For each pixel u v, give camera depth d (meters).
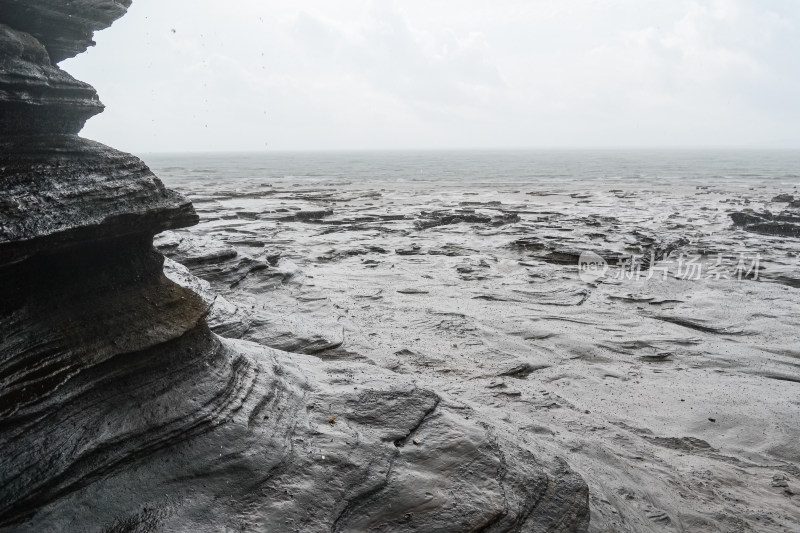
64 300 4.39
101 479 4.05
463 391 8.18
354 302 13.07
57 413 4.02
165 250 11.70
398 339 10.41
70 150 4.50
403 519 4.33
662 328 11.74
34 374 3.98
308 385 5.86
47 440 3.89
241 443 4.64
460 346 10.27
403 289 14.51
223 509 4.13
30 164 4.18
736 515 5.64
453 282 15.36
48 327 4.20
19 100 4.17
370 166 123.69
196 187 54.91
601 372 9.52
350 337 10.03
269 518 4.12
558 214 31.34
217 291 11.31
